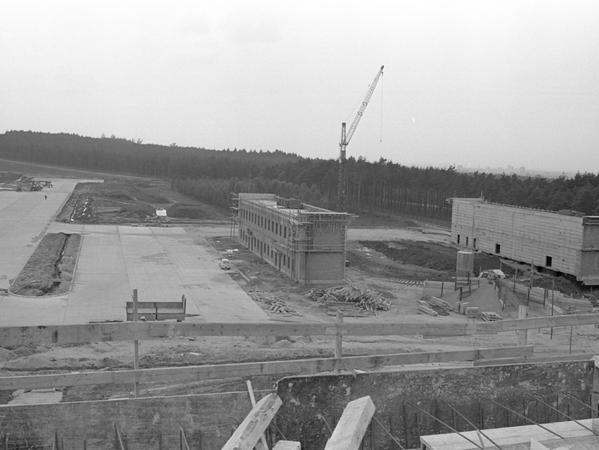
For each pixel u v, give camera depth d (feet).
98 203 342.23
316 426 30.58
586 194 264.93
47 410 29.78
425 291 149.18
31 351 90.12
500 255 202.69
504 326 37.42
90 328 30.73
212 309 128.06
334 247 160.66
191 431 31.01
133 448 30.55
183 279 159.02
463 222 227.40
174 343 97.04
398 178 370.73
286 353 93.45
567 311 131.34
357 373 31.17
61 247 199.41
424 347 102.17
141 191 428.97
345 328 34.22
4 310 119.65
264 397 29.35
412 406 31.99
